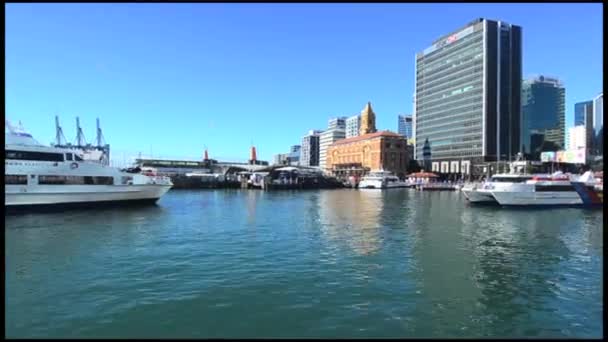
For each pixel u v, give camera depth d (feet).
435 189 337.72
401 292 46.39
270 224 103.96
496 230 95.71
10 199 121.70
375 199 215.51
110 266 56.85
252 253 66.18
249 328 36.29
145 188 153.28
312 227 98.63
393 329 36.35
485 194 162.81
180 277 51.49
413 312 40.34
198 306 41.34
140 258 61.98
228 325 36.94
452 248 72.13
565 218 123.54
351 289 47.21
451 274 54.24
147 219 114.01
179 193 271.69
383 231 92.32
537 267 58.44
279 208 154.20
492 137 549.54
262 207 158.71
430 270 56.29
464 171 550.36
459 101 587.27
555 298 44.78
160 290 46.21
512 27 564.30
